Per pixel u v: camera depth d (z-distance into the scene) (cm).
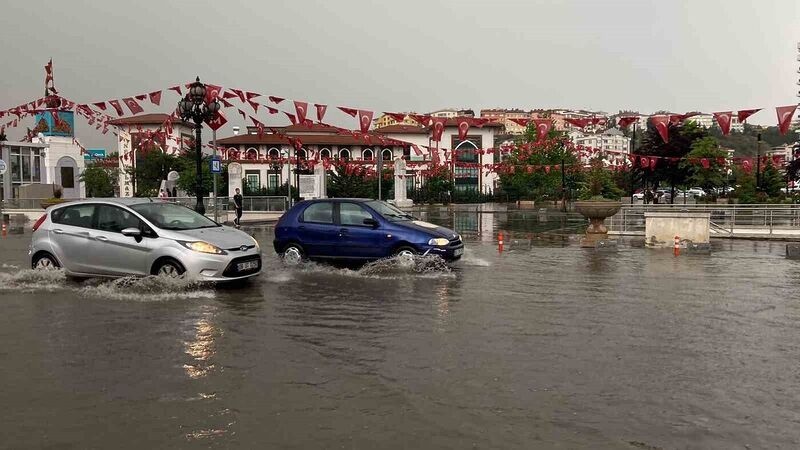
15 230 2369
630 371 547
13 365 566
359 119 1792
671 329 707
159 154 5112
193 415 441
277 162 5394
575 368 556
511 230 2475
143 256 981
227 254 977
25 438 402
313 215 1274
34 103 2292
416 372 544
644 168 3228
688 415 442
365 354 603
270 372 545
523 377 529
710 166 3106
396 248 1198
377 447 388
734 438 402
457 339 662
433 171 5309
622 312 804
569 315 786
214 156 2270
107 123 2466
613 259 1402
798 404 465
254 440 398
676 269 1226
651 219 1698
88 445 392
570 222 3073
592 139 12194
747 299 895
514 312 805
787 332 693
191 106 1970
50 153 4797
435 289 984
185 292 941
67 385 509
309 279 1085
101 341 653
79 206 1061
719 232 2017
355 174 4447
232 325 729
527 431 412
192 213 1117
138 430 415
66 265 1032
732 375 536
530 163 5241
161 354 604
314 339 663
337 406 459
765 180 3694
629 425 423
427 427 419
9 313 791
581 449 384
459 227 2686
